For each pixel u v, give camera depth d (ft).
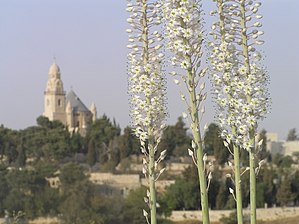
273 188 260.83
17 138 416.87
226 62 49.67
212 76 50.31
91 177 325.42
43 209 253.24
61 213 250.16
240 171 51.62
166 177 308.40
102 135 437.58
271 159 381.60
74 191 264.93
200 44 47.80
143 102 50.78
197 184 255.91
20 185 262.88
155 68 50.90
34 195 259.60
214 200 243.81
